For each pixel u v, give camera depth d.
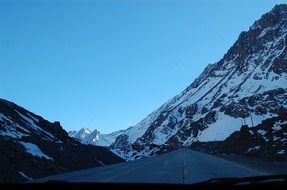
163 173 26.61
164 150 149.75
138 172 27.95
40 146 47.38
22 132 53.16
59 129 73.88
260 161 40.69
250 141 96.81
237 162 41.12
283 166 30.47
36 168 35.50
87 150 69.75
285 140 64.19
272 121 106.00
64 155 50.31
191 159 50.94
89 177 23.75
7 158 33.00
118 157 89.69
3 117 54.38
